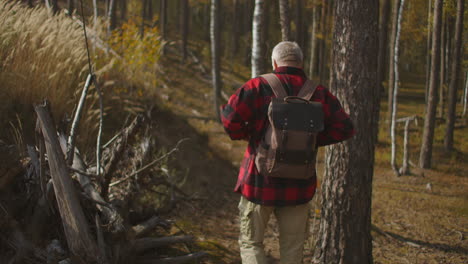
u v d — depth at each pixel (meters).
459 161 11.15
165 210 4.26
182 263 3.01
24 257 2.33
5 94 4.30
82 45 5.80
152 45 8.27
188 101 15.70
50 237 2.60
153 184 4.05
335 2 3.44
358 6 3.28
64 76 5.08
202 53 25.53
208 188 5.84
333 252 3.42
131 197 3.14
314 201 5.82
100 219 2.65
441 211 6.53
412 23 12.02
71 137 2.71
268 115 2.08
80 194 2.60
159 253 3.23
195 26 34.34
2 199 2.49
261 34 6.96
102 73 6.27
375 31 3.33
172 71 20.19
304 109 2.08
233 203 5.41
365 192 3.39
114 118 5.94
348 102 3.34
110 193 3.13
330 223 3.45
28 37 4.98
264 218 2.25
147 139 3.53
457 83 11.65
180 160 6.35
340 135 2.27
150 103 7.73
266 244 4.13
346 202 3.36
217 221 4.52
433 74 10.21
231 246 3.82
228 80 21.23
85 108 4.93
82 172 2.66
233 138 2.29
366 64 3.31
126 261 2.64
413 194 7.73
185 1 22.84
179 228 3.93
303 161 2.05
